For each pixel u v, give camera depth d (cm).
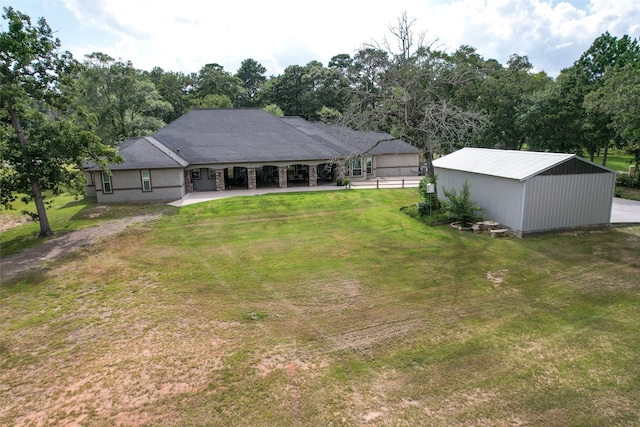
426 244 1717
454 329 1004
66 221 2273
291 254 1634
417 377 815
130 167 2692
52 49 1905
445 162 2422
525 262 1458
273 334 1001
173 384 812
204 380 823
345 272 1417
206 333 1013
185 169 3042
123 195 2764
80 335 1019
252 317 1095
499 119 4044
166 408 743
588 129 3158
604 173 1820
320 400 754
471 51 4528
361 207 2512
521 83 4281
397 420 698
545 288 1233
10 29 1766
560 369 827
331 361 880
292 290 1272
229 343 962
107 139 4194
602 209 1859
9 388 815
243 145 3328
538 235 1781
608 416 694
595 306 1104
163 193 2797
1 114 1850
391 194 2894
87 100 4041
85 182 2100
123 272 1459
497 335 969
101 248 1758
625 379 790
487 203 1997
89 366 883
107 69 4144
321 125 4312
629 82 2466
